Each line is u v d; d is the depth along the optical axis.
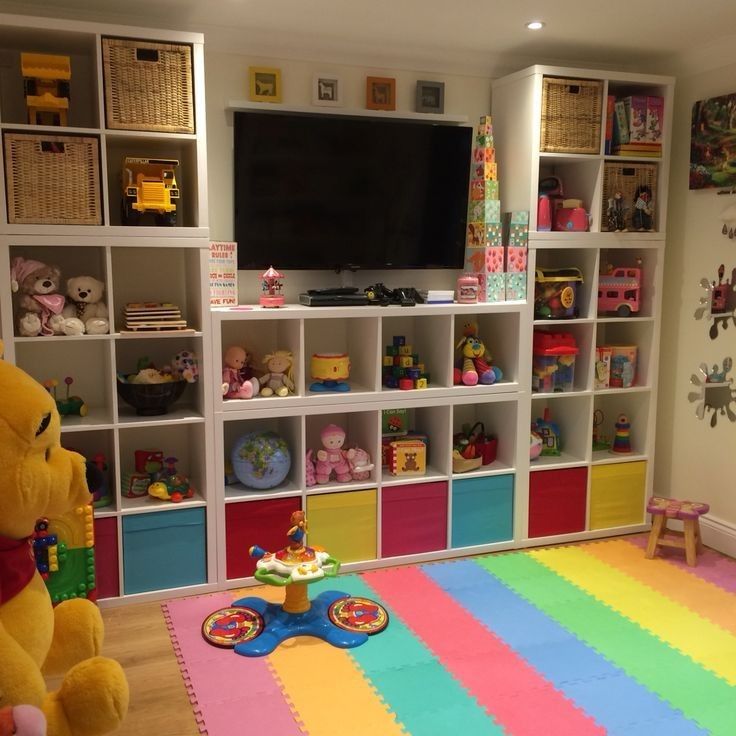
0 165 2.67
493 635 2.75
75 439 3.24
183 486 3.13
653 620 2.88
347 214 3.39
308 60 3.35
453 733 2.18
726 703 2.34
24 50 2.93
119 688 1.53
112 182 3.16
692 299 3.68
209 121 3.24
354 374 3.56
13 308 2.99
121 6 2.88
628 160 3.58
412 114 3.48
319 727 2.21
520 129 3.47
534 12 2.97
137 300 3.24
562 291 3.59
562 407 3.91
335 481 3.36
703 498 3.68
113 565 2.99
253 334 3.45
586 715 2.27
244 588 3.17
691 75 3.60
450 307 3.33
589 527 3.74
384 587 3.16
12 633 1.50
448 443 3.43
